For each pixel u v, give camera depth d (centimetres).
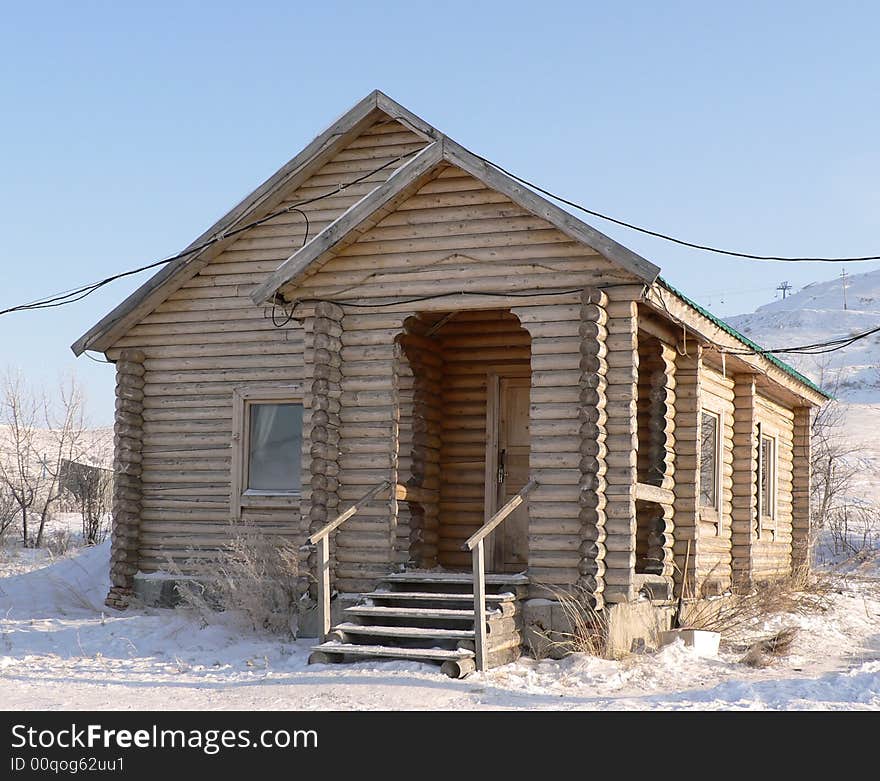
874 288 15400
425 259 1346
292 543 1508
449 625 1238
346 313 1384
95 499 3030
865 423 5622
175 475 1719
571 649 1214
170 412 1730
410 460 1522
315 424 1357
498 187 1287
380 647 1184
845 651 1447
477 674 1118
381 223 1370
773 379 1909
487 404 1606
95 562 1922
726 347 1568
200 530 1695
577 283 1280
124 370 1728
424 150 1316
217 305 1722
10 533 3028
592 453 1241
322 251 1348
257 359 1697
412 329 1527
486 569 1582
